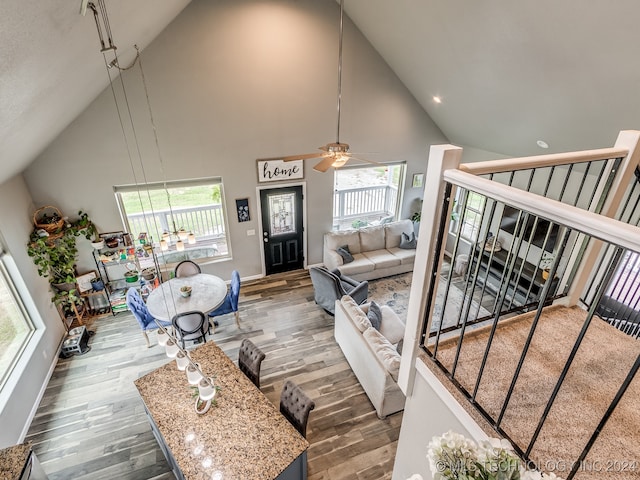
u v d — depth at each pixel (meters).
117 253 5.20
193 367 2.55
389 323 4.74
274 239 6.41
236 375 3.28
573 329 1.98
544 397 1.56
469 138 6.14
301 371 4.50
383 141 6.38
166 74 4.69
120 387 4.27
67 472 3.35
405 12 4.11
